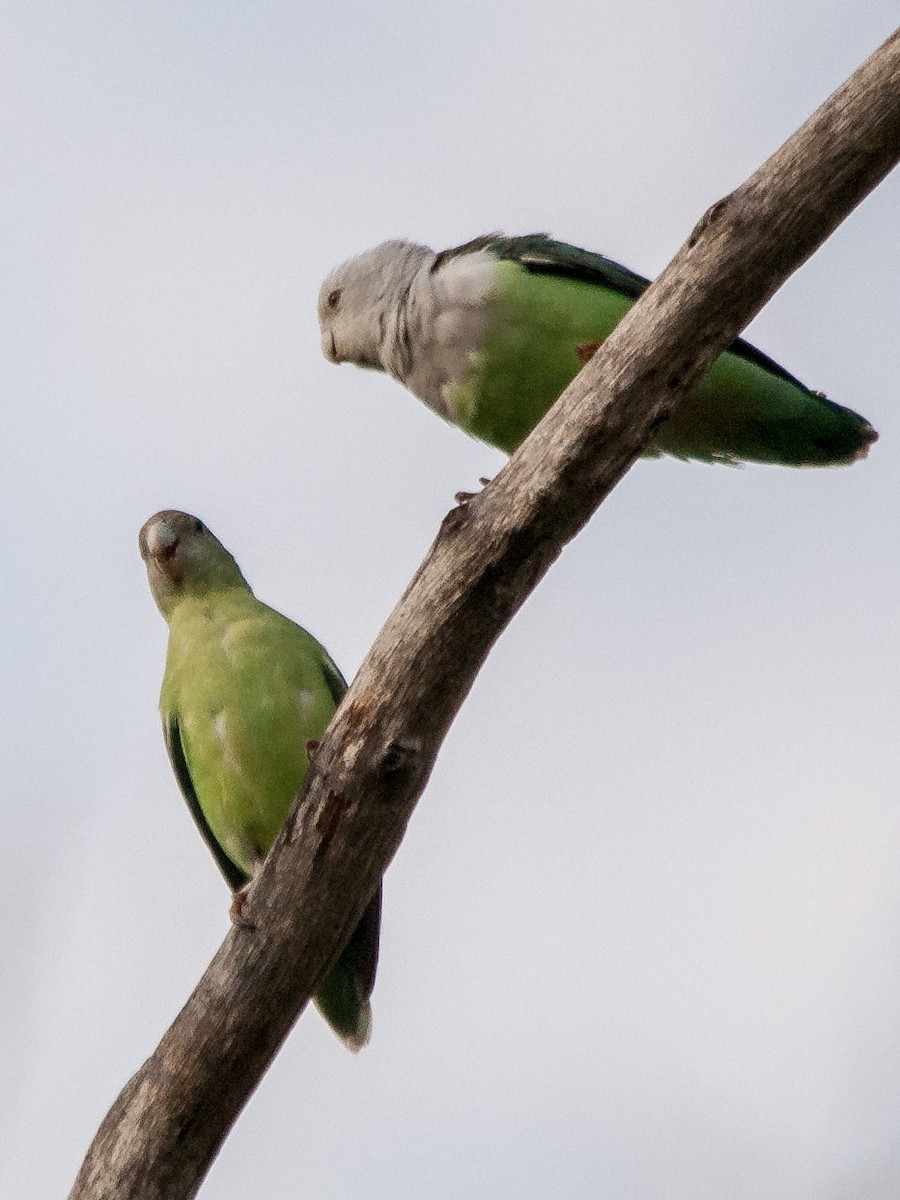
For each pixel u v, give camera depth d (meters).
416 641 8.70
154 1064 8.80
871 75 8.59
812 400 12.27
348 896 8.84
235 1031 8.73
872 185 8.74
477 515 8.76
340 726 8.78
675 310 8.70
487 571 8.67
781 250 8.70
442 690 8.73
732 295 8.70
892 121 8.55
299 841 8.79
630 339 8.77
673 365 8.74
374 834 8.77
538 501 8.69
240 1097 8.80
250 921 8.82
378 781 8.69
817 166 8.62
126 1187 8.58
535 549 8.74
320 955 8.86
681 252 8.81
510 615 8.82
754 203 8.70
